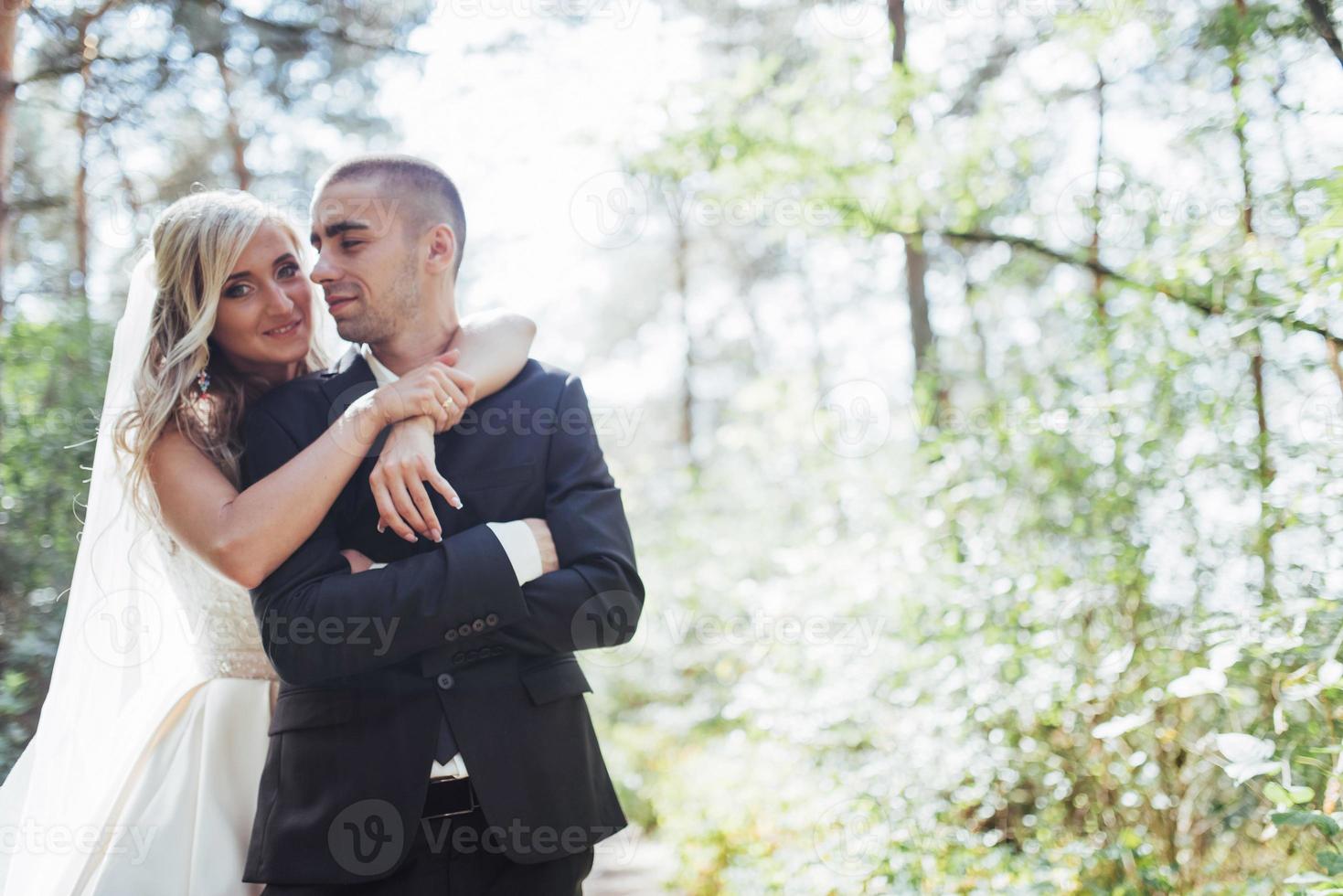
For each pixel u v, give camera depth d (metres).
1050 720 3.60
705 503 8.10
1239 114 3.67
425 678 1.78
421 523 1.81
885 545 4.76
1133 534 3.63
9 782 2.15
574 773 1.83
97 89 5.98
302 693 1.79
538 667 1.84
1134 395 3.84
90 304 5.89
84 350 5.34
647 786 6.47
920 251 5.59
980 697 3.77
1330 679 2.50
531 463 1.93
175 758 2.07
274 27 5.96
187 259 2.01
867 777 4.12
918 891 3.55
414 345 2.01
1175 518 3.59
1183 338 3.74
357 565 1.87
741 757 5.65
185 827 2.01
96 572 2.18
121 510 2.16
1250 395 3.59
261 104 6.81
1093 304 4.22
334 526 1.90
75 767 2.15
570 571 1.85
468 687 1.78
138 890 1.94
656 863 5.21
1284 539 3.25
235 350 2.08
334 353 2.35
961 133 4.92
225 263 2.00
